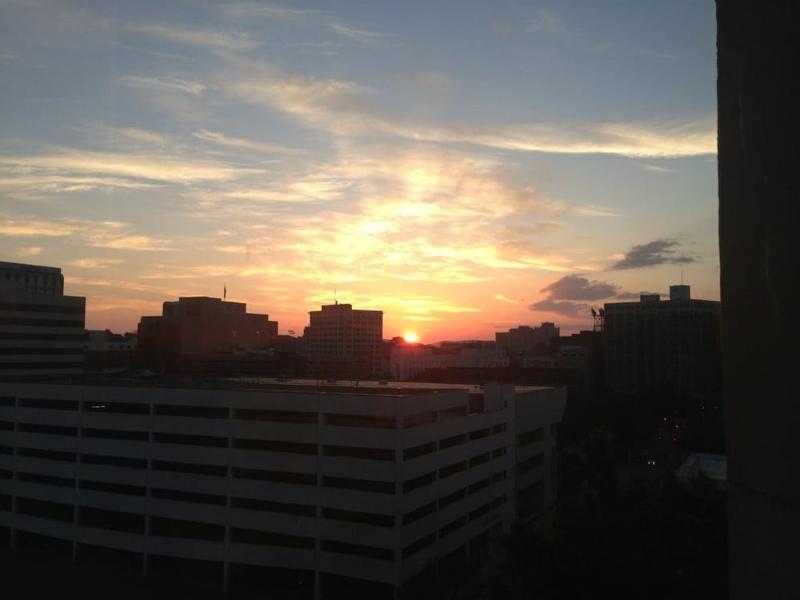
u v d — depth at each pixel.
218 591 57.69
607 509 22.72
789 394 3.64
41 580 59.78
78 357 132.00
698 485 25.69
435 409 60.34
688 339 199.62
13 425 69.75
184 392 61.56
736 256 4.18
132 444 63.03
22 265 172.75
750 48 4.05
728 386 4.24
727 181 4.30
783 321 3.69
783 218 3.70
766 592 3.81
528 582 20.84
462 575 61.19
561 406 99.25
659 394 160.50
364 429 55.03
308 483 56.53
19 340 121.00
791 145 3.64
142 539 61.47
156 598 55.81
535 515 84.25
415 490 55.91
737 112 4.20
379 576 53.25
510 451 76.31
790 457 3.62
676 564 20.06
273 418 58.28
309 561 55.75
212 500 59.47
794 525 3.58
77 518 64.88
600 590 19.08
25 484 68.06
